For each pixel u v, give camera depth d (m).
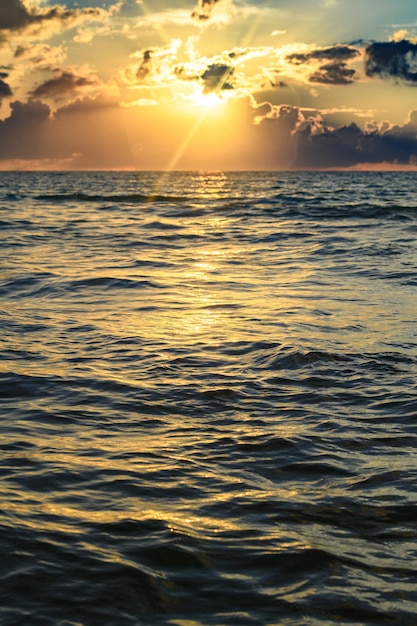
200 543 4.44
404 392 7.44
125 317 11.32
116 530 4.58
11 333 10.27
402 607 3.82
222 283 14.62
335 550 4.37
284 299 12.66
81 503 4.97
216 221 30.64
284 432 6.39
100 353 9.14
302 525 4.70
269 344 9.39
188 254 19.75
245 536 4.54
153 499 5.05
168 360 8.77
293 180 118.38
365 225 28.41
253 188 75.38
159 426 6.57
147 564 4.19
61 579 4.02
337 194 59.56
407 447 6.04
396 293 13.12
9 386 7.77
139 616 3.73
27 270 16.36
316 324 10.54
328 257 18.86
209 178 135.50
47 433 6.37
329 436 6.29
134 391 7.59
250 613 3.77
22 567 4.12
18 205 42.38
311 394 7.46
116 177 147.62
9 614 3.72
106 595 3.89
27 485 5.24
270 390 7.61
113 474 5.46
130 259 18.52
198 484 5.31
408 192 65.44
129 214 34.50
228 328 10.39
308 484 5.33
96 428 6.51
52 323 10.91
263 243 22.45
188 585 4.00
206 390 7.61
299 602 3.86
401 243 21.83
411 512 4.86
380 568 4.18
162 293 13.45
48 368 8.47
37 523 4.65
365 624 3.68
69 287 14.12
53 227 27.50
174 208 38.34
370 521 4.75
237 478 5.42
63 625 3.64
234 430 6.45
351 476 5.46
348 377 7.98
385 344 9.30
